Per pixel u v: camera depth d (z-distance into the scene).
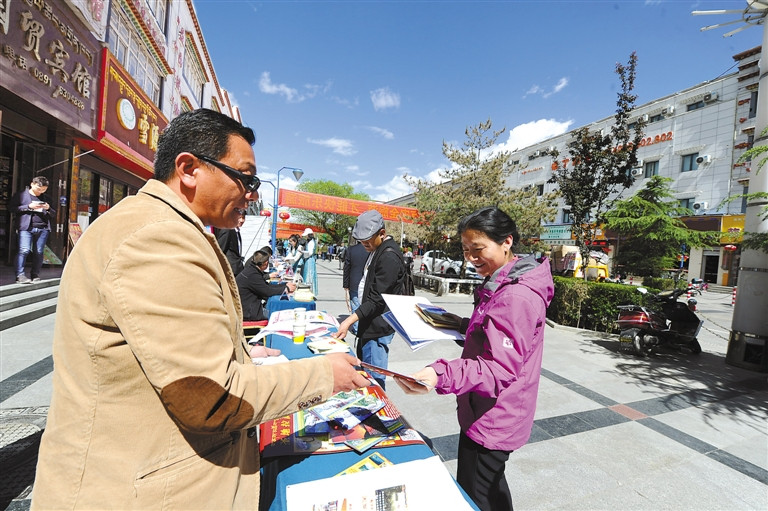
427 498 0.97
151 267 0.66
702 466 2.60
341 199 12.38
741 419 3.42
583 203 8.10
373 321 2.67
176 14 12.75
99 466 0.68
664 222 8.19
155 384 0.64
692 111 18.73
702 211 18.09
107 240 0.69
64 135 7.23
